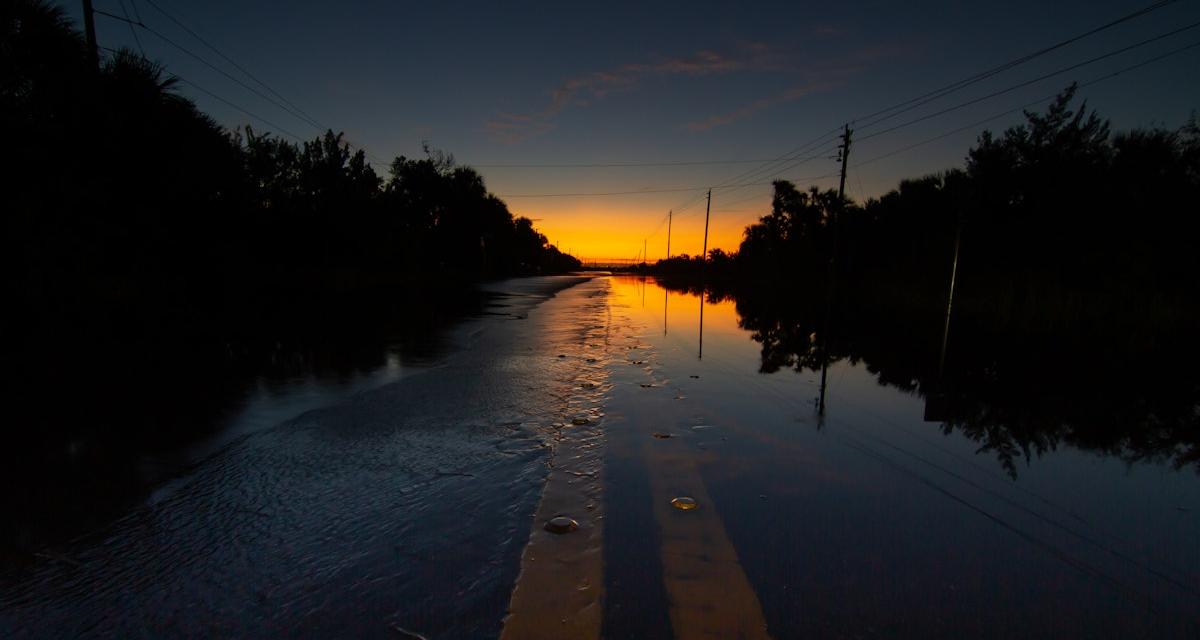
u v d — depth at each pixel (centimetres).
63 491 322
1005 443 463
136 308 994
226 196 1349
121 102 973
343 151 2286
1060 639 211
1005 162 1798
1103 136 1614
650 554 265
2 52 788
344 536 275
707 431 473
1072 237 1623
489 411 509
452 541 272
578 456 399
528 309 1703
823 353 949
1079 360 923
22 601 221
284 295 1716
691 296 2745
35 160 795
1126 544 288
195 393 555
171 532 277
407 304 1722
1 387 565
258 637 201
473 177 4756
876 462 408
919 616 223
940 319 1608
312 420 471
